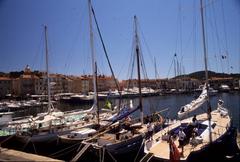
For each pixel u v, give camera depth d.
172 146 13.07
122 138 17.56
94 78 26.30
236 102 64.44
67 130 21.75
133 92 95.19
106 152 16.22
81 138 19.38
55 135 20.97
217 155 16.59
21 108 70.38
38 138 20.44
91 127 23.16
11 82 115.50
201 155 14.66
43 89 103.31
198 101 20.08
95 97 26.11
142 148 17.77
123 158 17.22
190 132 17.41
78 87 127.06
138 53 25.33
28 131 20.97
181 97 89.38
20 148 20.94
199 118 22.09
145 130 20.23
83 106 78.94
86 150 16.66
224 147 17.75
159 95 98.00
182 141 14.66
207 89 16.34
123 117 20.95
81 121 24.56
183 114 19.08
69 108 73.62
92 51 26.66
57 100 90.25
